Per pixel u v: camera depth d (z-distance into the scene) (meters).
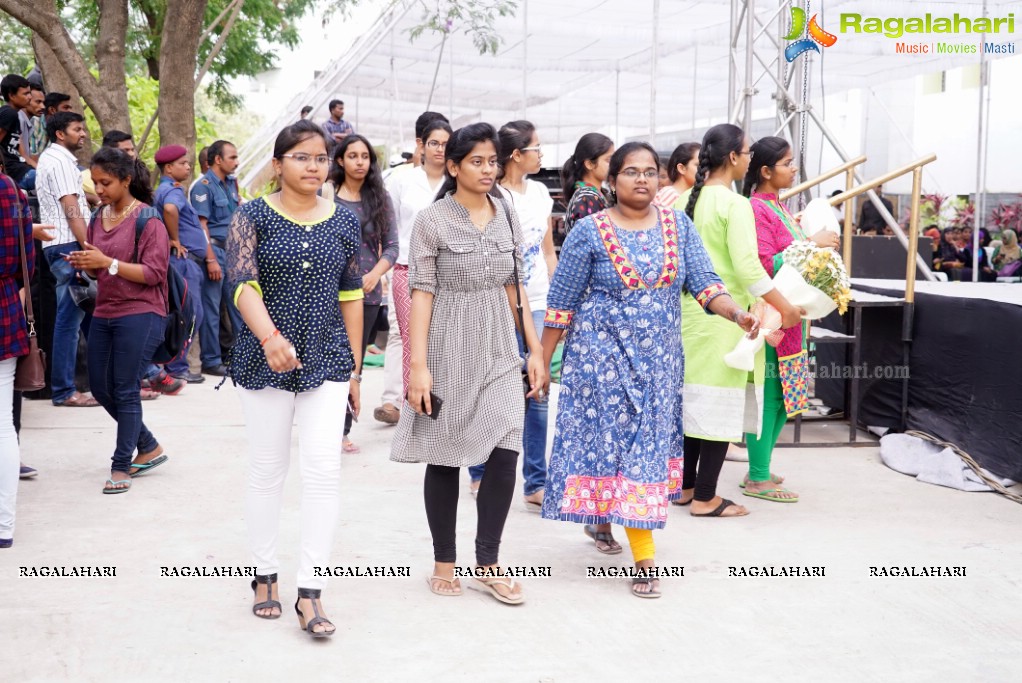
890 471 6.02
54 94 8.52
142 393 8.10
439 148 6.19
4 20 21.03
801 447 6.63
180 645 3.41
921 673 3.28
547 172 13.02
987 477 5.63
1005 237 14.68
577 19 13.70
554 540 4.67
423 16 13.00
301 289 3.46
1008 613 3.79
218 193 9.15
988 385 5.73
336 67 13.11
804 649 3.46
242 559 4.29
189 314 5.62
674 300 4.04
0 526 4.36
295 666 3.26
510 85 17.98
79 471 5.75
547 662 3.33
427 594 3.95
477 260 3.82
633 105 21.50
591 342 3.98
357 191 6.14
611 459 3.93
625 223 4.04
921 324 6.43
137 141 15.68
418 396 3.78
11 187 4.32
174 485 5.46
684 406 4.88
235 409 7.74
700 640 3.53
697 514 5.05
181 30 9.17
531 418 5.10
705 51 15.59
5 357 4.29
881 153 17.67
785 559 4.39
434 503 3.93
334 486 3.53
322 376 3.50
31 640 3.43
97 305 5.30
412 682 3.16
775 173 5.31
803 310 4.86
